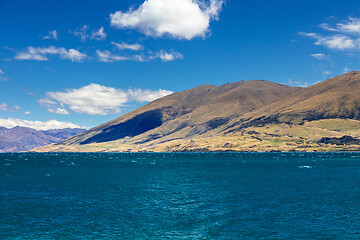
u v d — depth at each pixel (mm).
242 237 46188
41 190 91125
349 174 137375
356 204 68625
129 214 60562
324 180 114500
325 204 68875
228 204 69625
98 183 108875
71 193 85625
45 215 59500
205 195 82000
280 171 156125
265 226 51688
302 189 91688
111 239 45781
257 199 75562
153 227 51656
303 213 60406
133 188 95938
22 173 151125
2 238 46031
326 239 44938
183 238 46094
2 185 102750
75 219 56656
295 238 45469
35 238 46094
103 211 63062
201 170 167875
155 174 145375
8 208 65438
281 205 68062
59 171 164750
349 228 50062
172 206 67812
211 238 45906
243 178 124312
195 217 58062
